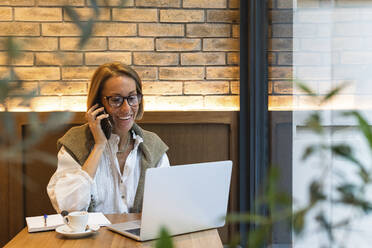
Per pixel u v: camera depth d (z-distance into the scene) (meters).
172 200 1.48
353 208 0.38
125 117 2.08
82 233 1.53
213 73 3.14
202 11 3.11
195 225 1.58
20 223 2.99
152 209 1.45
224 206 1.62
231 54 3.14
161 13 3.10
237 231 3.11
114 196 2.09
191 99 3.15
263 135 2.89
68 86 3.03
